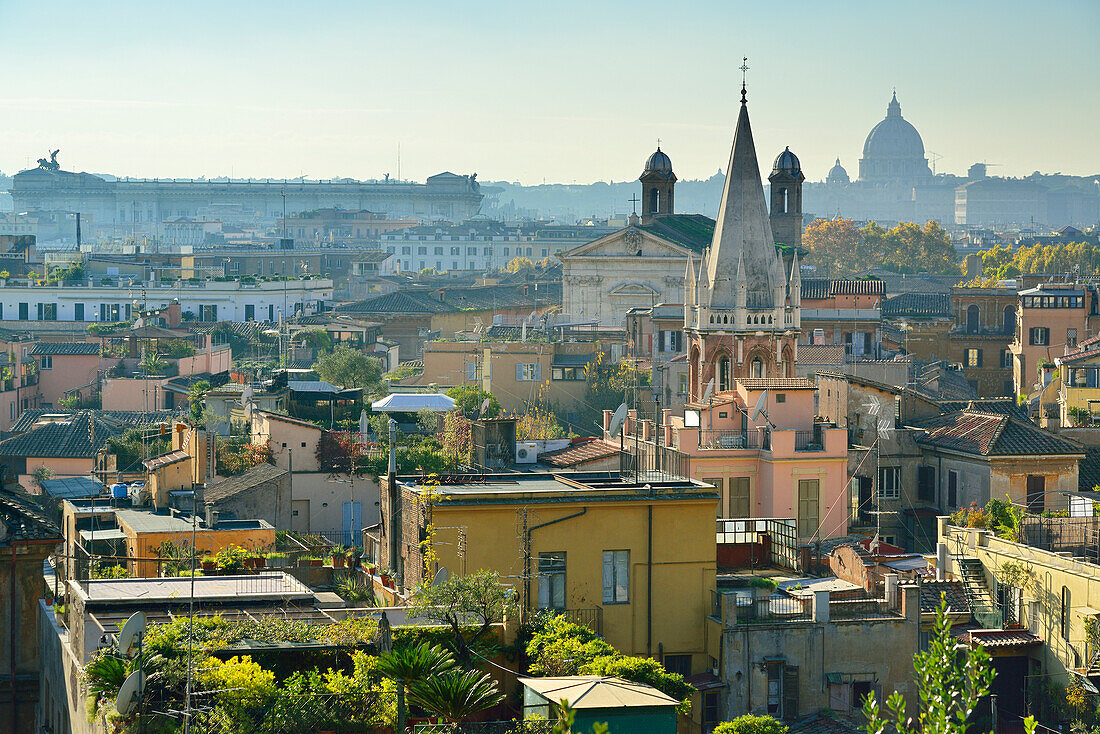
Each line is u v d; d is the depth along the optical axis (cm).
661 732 5725
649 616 7556
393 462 8281
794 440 11038
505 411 17775
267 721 5588
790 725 7294
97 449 15275
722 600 7431
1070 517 9419
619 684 5909
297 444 11569
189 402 16025
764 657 7394
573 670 6431
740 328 16162
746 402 11438
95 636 6306
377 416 14850
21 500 8269
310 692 5744
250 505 10619
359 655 6012
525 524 7456
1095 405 16475
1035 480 11462
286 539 9688
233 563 8288
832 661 7456
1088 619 7750
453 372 19938
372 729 5706
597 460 10119
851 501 11644
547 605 7494
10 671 7412
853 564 8519
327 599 7369
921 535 11794
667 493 7606
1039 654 8081
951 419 12244
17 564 7431
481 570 7425
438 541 7406
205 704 5588
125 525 9738
